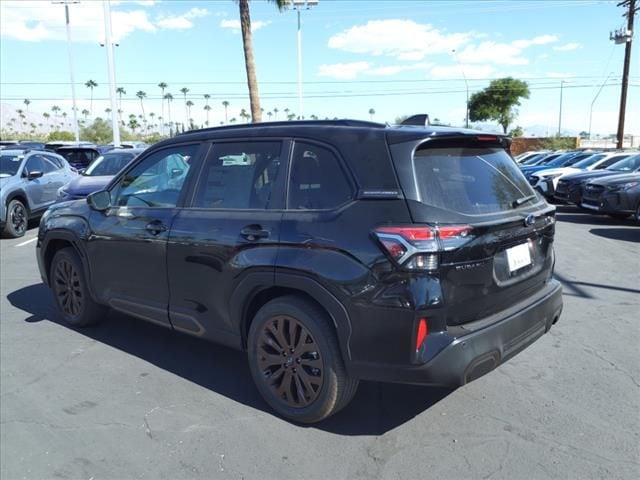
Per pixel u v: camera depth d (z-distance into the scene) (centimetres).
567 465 300
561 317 552
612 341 485
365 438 331
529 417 353
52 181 1248
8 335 519
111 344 493
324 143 339
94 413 368
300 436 335
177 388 403
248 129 387
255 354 361
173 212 411
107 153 1252
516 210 344
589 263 800
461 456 310
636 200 1150
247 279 351
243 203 370
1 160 1181
